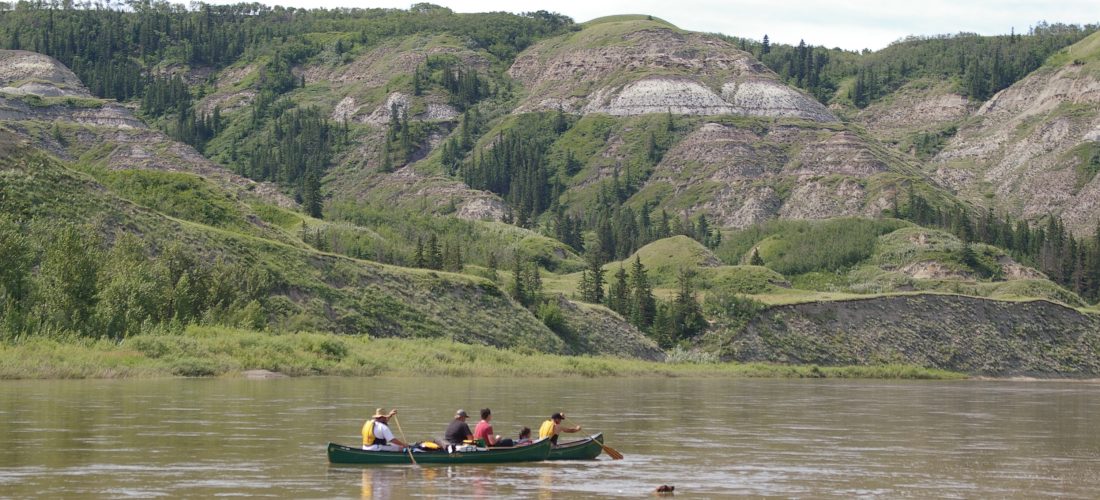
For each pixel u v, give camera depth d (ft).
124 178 485.56
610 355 424.46
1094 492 117.50
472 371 313.53
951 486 119.96
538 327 410.31
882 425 186.19
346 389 232.73
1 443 137.59
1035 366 478.59
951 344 477.77
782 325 467.52
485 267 611.47
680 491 113.50
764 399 246.68
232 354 281.33
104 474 117.50
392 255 592.60
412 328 371.97
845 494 113.91
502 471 124.16
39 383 224.33
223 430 153.38
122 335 283.38
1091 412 226.58
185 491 109.09
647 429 172.04
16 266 279.49
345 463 124.88
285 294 361.30
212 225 467.52
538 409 199.31
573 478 120.26
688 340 470.39
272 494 108.47
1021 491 117.60
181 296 308.81
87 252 287.48
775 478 122.83
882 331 476.13
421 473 121.80
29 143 383.45
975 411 224.94
